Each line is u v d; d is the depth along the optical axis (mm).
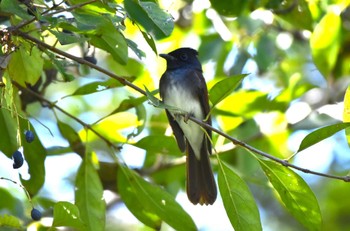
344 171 16531
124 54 8898
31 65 8922
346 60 14141
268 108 13094
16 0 7746
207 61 13320
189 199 10789
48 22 7922
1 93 8141
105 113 15664
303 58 15289
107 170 11664
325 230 16094
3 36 7961
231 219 8609
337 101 13727
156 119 12766
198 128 11156
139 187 9844
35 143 9703
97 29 8500
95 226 9508
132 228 14672
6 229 8273
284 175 8453
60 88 15438
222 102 12266
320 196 16391
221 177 8586
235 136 12617
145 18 8039
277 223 15953
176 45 14031
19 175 9758
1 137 9594
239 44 13539
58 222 7926
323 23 12188
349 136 8883
